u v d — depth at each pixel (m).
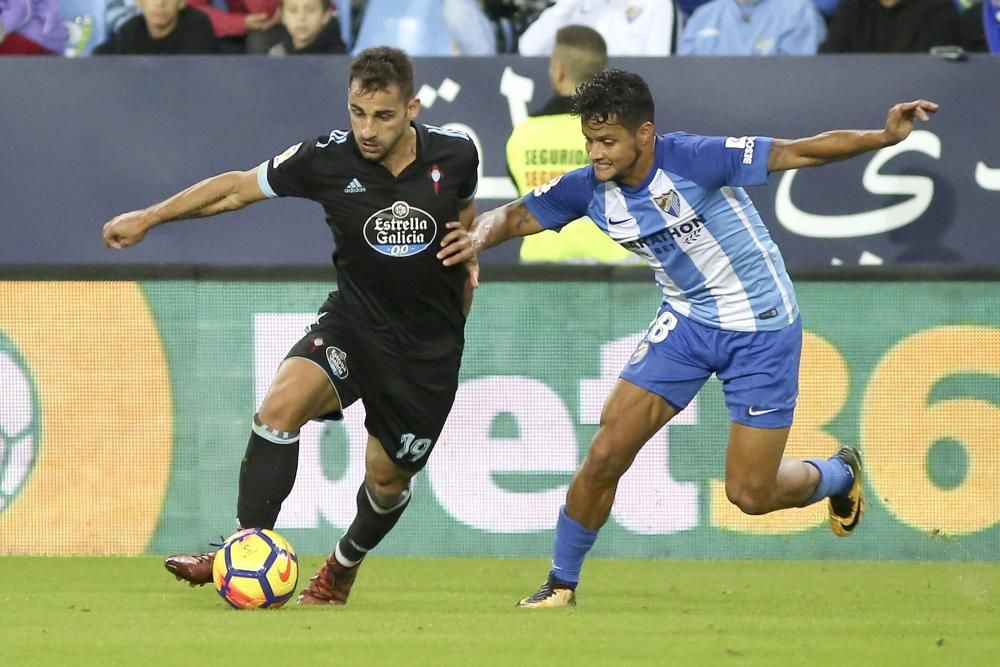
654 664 14.92
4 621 18.36
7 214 31.66
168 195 31.36
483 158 30.94
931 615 20.28
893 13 33.22
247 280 27.73
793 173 30.66
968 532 27.50
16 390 27.92
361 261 20.03
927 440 27.50
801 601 22.16
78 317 27.81
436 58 30.98
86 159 31.52
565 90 30.23
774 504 21.97
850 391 27.50
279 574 19.62
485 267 27.66
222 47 34.56
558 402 27.67
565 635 17.22
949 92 30.56
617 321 27.55
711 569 26.53
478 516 27.84
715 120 30.80
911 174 30.64
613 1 34.81
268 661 14.90
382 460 20.75
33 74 31.50
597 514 21.02
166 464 27.88
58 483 27.91
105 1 35.94
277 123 31.22
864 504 23.69
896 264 27.67
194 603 20.64
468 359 27.77
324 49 34.47
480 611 20.19
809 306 27.52
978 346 27.39
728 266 20.45
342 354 20.08
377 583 24.42
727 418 27.64
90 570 25.67
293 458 19.98
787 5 34.22
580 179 20.58
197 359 27.78
